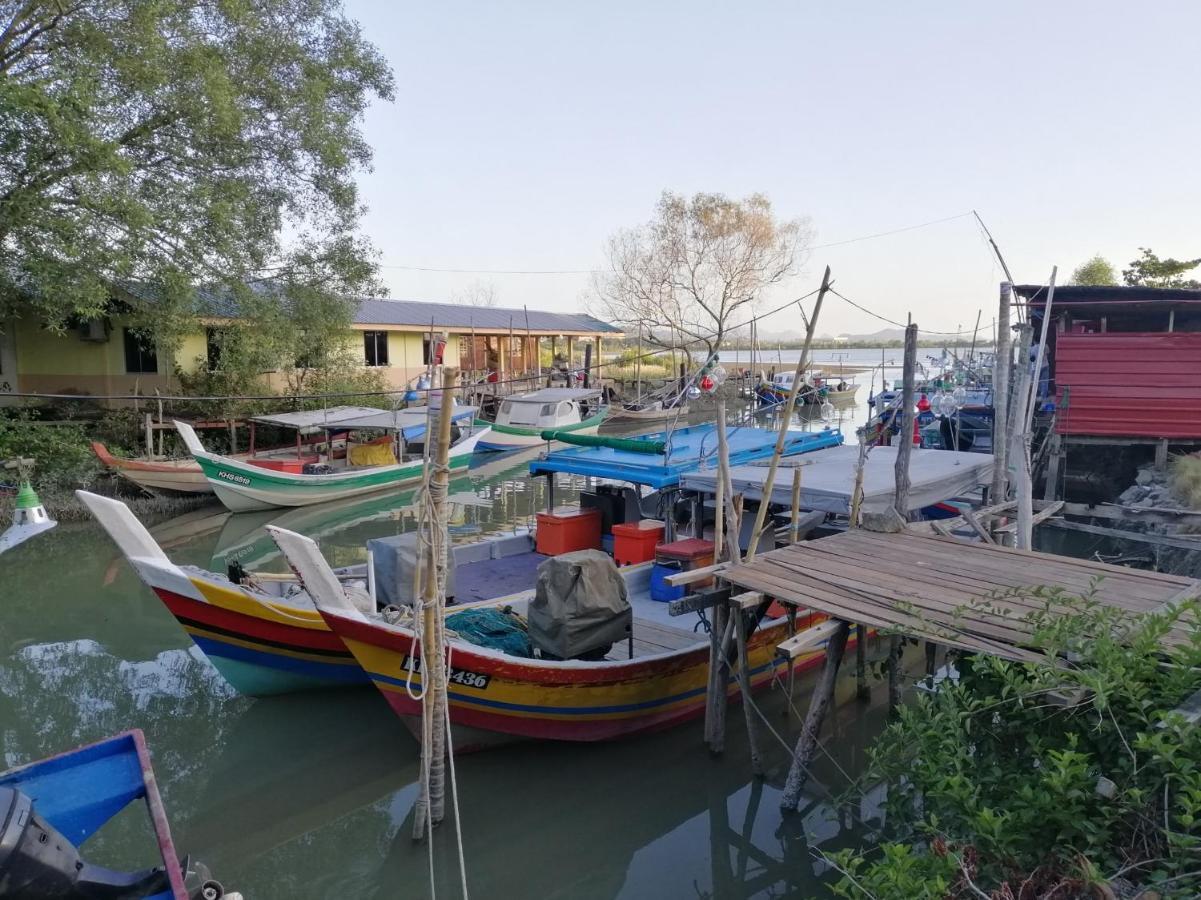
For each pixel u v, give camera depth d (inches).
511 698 260.8
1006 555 265.4
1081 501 560.4
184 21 636.1
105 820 165.9
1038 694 165.0
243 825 251.3
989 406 745.0
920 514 437.1
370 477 738.2
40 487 624.7
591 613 275.0
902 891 131.2
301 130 719.1
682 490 388.8
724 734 285.4
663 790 265.0
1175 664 152.9
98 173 561.3
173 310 673.0
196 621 301.0
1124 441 521.7
